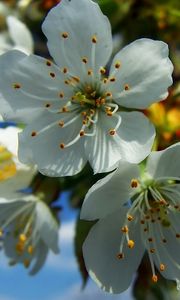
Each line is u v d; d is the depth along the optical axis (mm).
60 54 125
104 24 123
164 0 151
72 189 135
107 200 119
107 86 125
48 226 131
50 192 134
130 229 127
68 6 122
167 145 133
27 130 124
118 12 148
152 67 120
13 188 134
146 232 127
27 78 125
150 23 152
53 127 126
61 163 124
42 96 126
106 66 136
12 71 124
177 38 155
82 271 132
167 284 140
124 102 124
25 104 125
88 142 125
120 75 123
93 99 128
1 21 185
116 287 124
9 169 134
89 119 126
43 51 173
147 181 124
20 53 123
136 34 154
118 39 154
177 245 128
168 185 126
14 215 138
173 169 123
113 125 124
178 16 151
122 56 122
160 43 119
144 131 121
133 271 126
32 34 174
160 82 120
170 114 135
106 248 124
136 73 121
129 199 122
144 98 122
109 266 124
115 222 124
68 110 127
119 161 115
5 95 124
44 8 170
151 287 141
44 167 123
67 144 125
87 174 130
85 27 123
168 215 128
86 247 123
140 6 150
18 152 123
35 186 135
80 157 124
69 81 127
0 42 180
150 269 141
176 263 127
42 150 124
